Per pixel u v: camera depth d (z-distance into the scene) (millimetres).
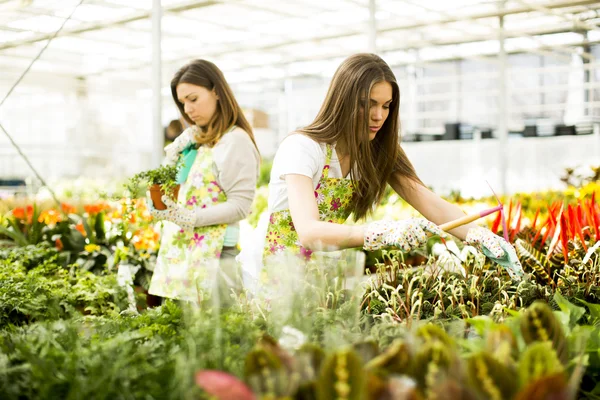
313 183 2523
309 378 1103
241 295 1848
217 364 1347
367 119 2367
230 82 15969
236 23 9242
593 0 7980
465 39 10859
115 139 18844
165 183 3092
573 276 2430
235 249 3348
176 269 3209
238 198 3225
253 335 1558
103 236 4910
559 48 11461
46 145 17484
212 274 1831
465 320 1662
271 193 2604
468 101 16750
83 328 1982
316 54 12383
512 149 14016
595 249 2436
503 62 10680
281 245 2576
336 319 1611
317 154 2445
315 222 2248
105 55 11500
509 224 3035
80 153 18422
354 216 2758
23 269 3674
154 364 1433
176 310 1952
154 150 5496
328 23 9141
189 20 8945
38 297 2686
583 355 1360
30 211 5371
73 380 1303
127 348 1456
